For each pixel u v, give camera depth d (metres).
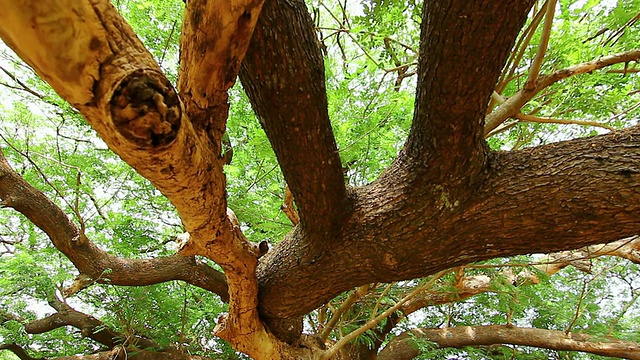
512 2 1.25
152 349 4.32
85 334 4.59
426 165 1.81
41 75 0.72
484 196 1.75
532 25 2.47
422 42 1.52
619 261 4.57
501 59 1.43
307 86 1.55
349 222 2.09
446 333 5.21
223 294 4.08
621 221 1.55
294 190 1.99
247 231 3.93
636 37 3.02
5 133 4.27
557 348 4.83
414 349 4.89
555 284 5.87
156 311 4.29
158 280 3.93
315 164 1.81
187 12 1.02
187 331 4.59
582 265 4.23
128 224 4.16
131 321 4.18
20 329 4.56
